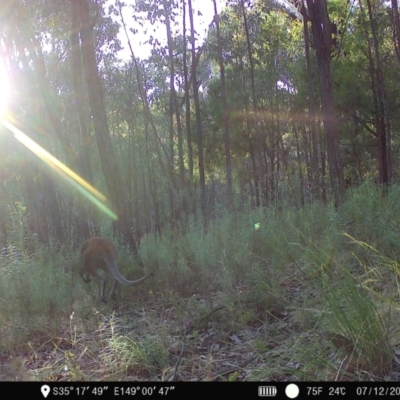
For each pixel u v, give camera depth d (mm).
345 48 23641
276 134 33312
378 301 4609
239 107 29750
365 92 24641
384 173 23688
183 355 5129
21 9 16094
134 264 9188
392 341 4242
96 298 8102
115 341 4984
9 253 7895
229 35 24125
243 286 6594
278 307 5734
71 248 10453
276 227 8258
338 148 15375
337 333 4227
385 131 24531
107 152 10867
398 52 20375
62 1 16188
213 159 31641
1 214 12133
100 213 14375
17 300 6887
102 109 10969
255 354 4770
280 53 29188
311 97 20078
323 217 8102
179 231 10664
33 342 6203
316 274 5398
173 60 25578
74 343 5484
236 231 8883
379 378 3814
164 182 29094
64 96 22578
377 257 5711
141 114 31562
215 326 5852
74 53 14016
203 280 7410
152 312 6816
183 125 31859
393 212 7270
